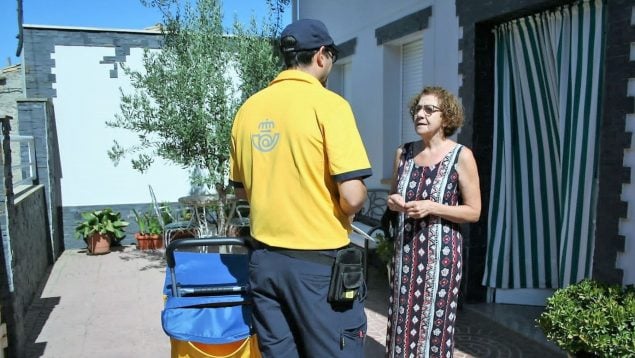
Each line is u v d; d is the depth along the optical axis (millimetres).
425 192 2818
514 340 4227
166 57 6402
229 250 6586
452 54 5141
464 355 3984
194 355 2236
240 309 2355
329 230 2072
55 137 8195
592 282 3271
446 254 2775
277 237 2086
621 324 2748
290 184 2057
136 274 6746
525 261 4898
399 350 2889
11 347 3934
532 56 4594
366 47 7051
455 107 2832
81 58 8203
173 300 2367
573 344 2893
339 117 2031
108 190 8539
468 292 5020
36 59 8070
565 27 4215
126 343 4406
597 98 3975
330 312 2064
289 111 2059
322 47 2184
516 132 4820
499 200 4910
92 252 7953
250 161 2170
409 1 5914
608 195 3590
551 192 4711
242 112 2260
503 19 4652
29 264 5742
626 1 3420
